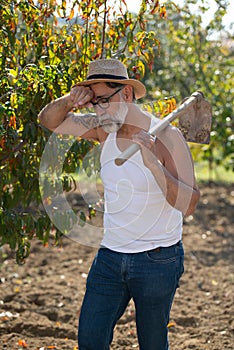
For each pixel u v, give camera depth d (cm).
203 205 1057
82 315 346
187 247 830
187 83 1027
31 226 429
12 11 391
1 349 494
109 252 342
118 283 341
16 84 391
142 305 338
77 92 339
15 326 544
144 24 418
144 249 332
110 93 333
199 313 601
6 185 445
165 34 955
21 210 501
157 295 334
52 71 380
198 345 521
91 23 416
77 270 727
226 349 515
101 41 432
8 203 438
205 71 953
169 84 1017
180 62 1020
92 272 347
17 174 424
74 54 423
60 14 409
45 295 633
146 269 332
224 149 991
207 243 855
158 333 344
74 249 803
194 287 677
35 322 560
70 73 412
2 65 394
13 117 383
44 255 773
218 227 940
